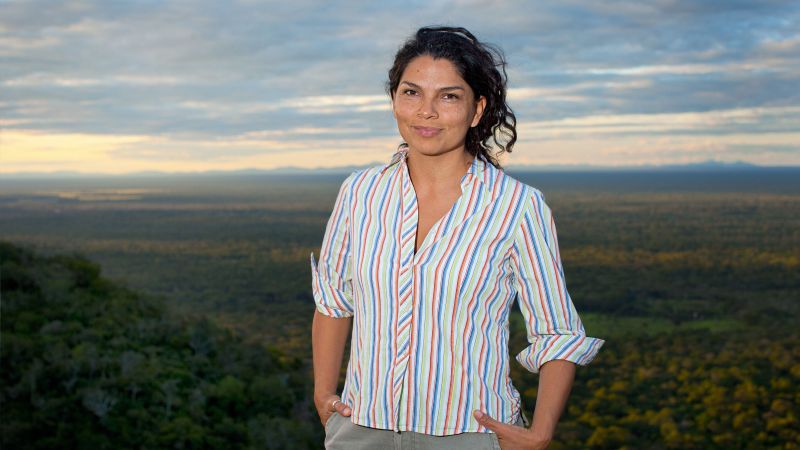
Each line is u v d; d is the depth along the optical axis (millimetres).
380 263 1307
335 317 1478
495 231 1301
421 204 1343
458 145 1355
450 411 1278
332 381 1469
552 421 1320
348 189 1423
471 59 1325
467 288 1280
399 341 1288
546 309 1343
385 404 1300
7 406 18938
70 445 17812
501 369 1335
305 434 22578
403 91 1348
